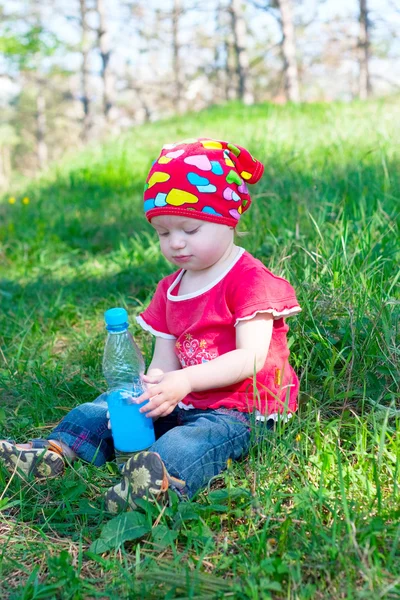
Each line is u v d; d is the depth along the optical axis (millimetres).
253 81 35375
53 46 18500
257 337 1976
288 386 2014
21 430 2422
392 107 9562
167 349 2203
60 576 1544
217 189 1986
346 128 7516
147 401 1930
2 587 1601
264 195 4457
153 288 3801
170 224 2002
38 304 3936
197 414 2021
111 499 1784
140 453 1743
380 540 1523
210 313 2041
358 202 4027
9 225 6082
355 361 2334
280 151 6316
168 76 34031
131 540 1720
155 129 12938
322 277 2771
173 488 1805
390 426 2055
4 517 1896
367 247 3027
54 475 2012
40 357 3102
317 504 1680
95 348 3084
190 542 1632
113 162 9102
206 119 13055
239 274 2027
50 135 49719
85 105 26703
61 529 1815
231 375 1941
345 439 2039
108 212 6441
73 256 5301
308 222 3764
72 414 2139
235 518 1766
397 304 2457
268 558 1476
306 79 34156
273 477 1861
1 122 47562
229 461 1877
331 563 1465
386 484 1786
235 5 21922
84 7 25078
